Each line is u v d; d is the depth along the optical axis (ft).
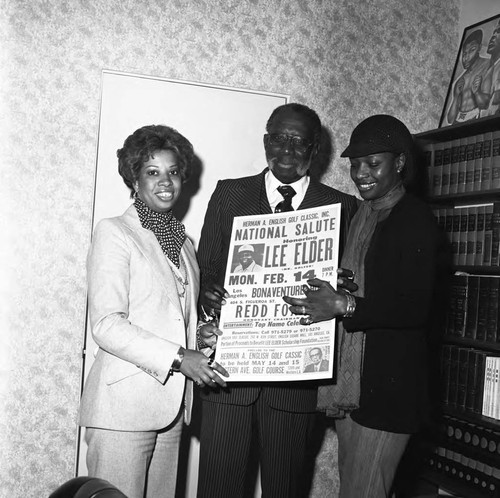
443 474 11.03
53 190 10.30
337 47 11.94
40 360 10.29
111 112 10.55
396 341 7.65
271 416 8.29
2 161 10.07
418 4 12.56
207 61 11.10
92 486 3.71
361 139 7.84
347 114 12.01
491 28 11.60
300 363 7.45
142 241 7.58
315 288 7.59
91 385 7.43
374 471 7.66
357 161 7.95
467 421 10.69
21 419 10.24
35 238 10.23
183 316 7.58
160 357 7.08
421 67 12.57
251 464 11.21
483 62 11.54
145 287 7.43
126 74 10.60
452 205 11.88
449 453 10.96
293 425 8.33
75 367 10.44
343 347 7.96
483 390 10.34
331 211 7.69
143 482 7.50
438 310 11.17
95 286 7.28
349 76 12.03
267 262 7.83
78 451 10.49
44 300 10.29
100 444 7.28
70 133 10.36
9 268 10.12
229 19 11.23
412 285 7.56
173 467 7.88
